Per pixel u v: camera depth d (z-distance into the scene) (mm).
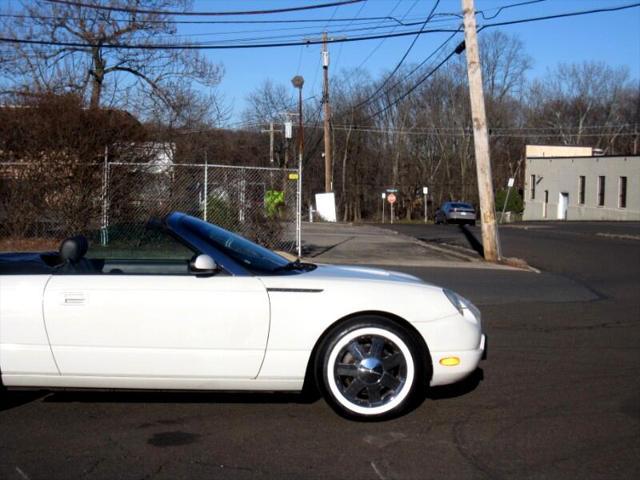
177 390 4965
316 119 58375
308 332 4852
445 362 4945
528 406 5426
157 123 22141
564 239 25641
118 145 14914
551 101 76750
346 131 61812
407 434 4750
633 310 10453
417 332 4953
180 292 4832
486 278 14367
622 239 25781
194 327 4812
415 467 4184
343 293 4906
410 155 65312
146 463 4223
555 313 10086
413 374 4914
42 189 14523
